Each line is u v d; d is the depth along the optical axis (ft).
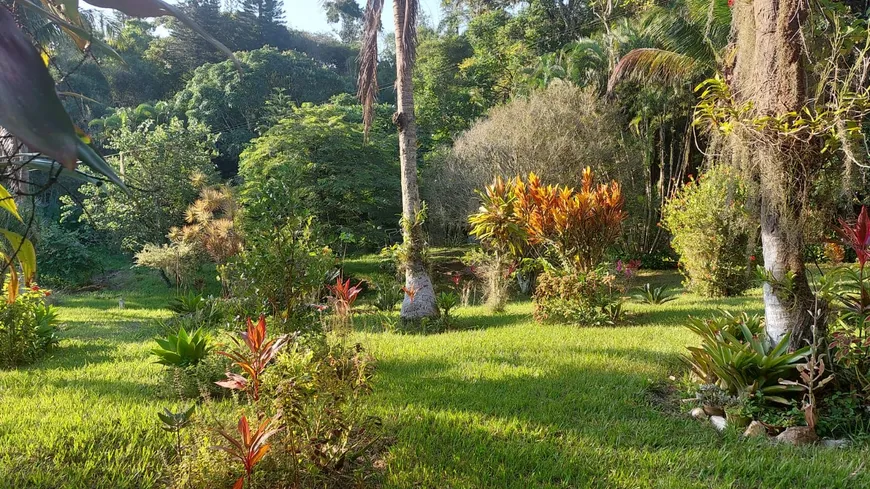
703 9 38.14
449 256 65.05
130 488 11.04
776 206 14.49
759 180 14.76
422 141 93.15
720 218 36.60
